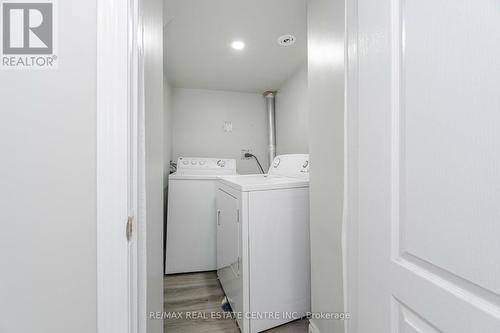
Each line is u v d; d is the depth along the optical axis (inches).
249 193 57.2
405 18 23.5
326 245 47.2
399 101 24.6
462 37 17.8
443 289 19.5
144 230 25.4
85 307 21.8
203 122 121.4
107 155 21.5
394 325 25.2
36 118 21.4
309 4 54.1
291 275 60.9
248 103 127.9
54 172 21.5
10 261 21.4
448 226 19.1
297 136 100.4
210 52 83.7
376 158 27.7
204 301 71.9
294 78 102.3
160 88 42.8
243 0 56.6
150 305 31.7
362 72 30.8
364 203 30.3
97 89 21.5
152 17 34.9
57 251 21.6
